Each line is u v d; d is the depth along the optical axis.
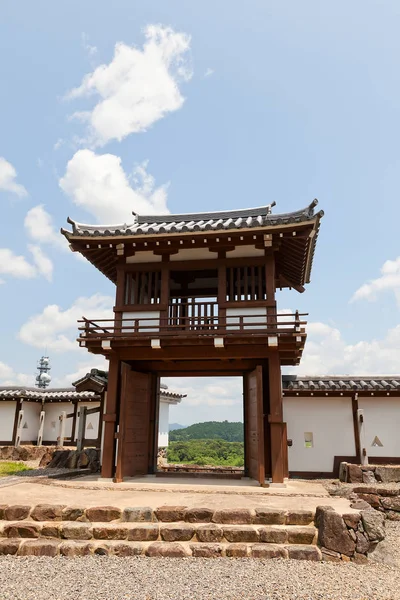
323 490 9.39
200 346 11.09
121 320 11.12
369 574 5.54
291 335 10.28
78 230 11.37
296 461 14.41
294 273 13.60
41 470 13.12
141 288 11.86
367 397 14.80
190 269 11.66
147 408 12.53
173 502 7.60
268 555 5.98
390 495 10.45
